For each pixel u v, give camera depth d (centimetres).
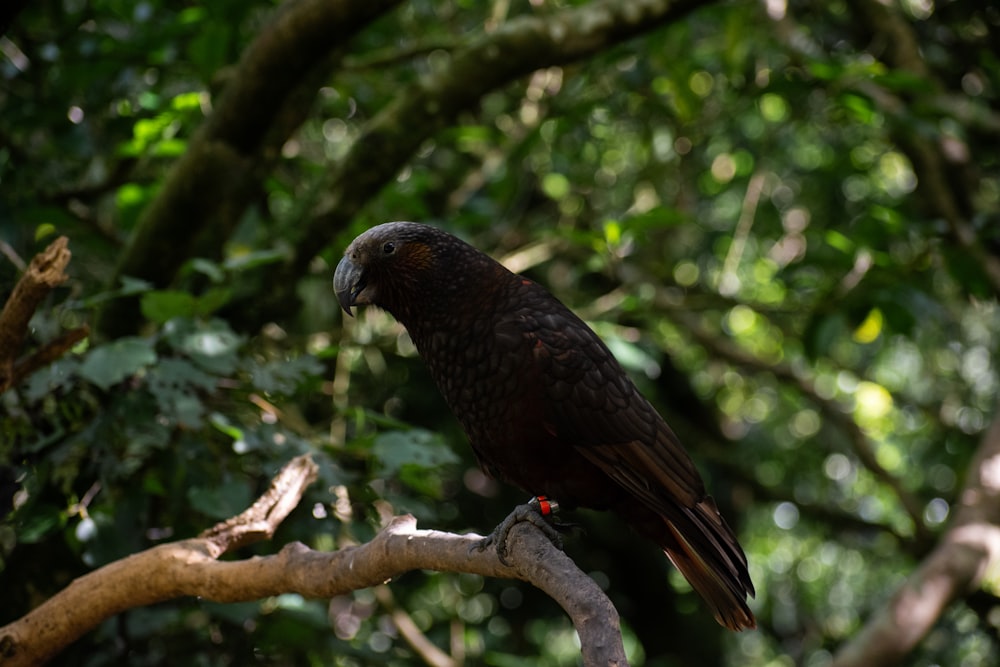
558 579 354
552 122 1020
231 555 612
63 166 790
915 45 995
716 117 1025
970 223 938
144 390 560
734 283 1170
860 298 852
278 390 570
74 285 668
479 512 1284
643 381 1217
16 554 608
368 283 514
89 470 568
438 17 1098
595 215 1115
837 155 1163
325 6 623
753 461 1556
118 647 621
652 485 501
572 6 925
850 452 1515
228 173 676
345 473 585
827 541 1548
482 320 496
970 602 1165
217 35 727
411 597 1249
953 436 1230
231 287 652
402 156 736
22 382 535
